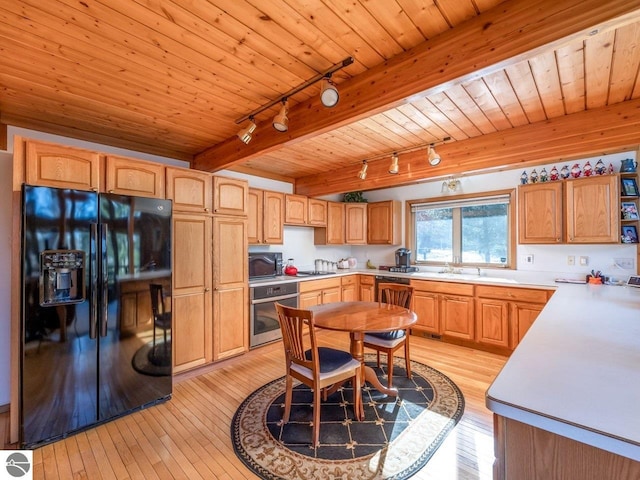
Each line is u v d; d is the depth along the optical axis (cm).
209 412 233
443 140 306
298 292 407
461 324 383
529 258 381
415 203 496
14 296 193
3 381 236
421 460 179
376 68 183
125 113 245
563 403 81
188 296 287
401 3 136
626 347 127
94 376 211
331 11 140
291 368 217
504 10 139
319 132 221
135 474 169
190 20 145
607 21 117
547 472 78
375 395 258
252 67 184
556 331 151
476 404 241
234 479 166
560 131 249
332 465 175
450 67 154
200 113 246
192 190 291
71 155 217
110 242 218
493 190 412
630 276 309
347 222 529
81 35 154
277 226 426
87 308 208
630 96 215
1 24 145
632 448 64
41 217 191
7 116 246
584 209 311
